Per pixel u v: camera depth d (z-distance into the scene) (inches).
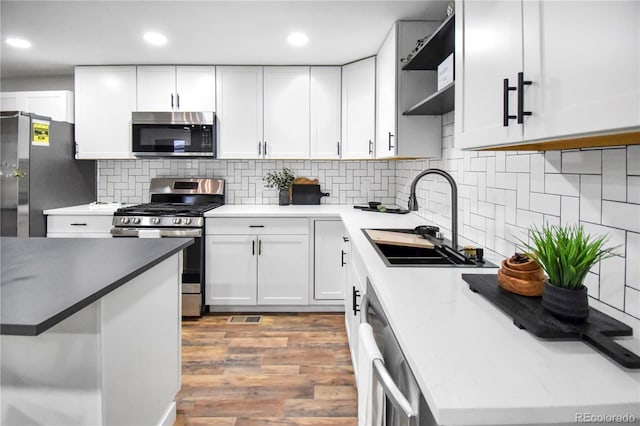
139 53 123.7
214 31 106.1
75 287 45.1
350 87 131.9
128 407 54.4
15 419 49.3
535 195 53.1
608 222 39.2
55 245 70.0
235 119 135.5
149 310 60.9
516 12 36.3
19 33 107.9
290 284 127.6
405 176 135.5
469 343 31.6
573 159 44.8
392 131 101.3
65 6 92.2
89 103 135.0
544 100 32.1
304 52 122.3
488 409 23.1
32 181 121.3
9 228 117.7
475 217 74.5
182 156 133.8
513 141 37.2
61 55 125.2
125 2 90.2
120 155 135.3
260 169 149.8
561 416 23.4
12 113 116.6
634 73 23.4
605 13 25.5
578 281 34.8
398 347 35.2
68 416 48.3
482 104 44.2
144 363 59.2
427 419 28.6
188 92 134.5
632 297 35.9
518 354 29.7
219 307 129.7
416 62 91.5
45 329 35.4
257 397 79.6
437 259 66.1
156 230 122.1
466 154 79.7
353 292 82.5
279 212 126.3
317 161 150.1
